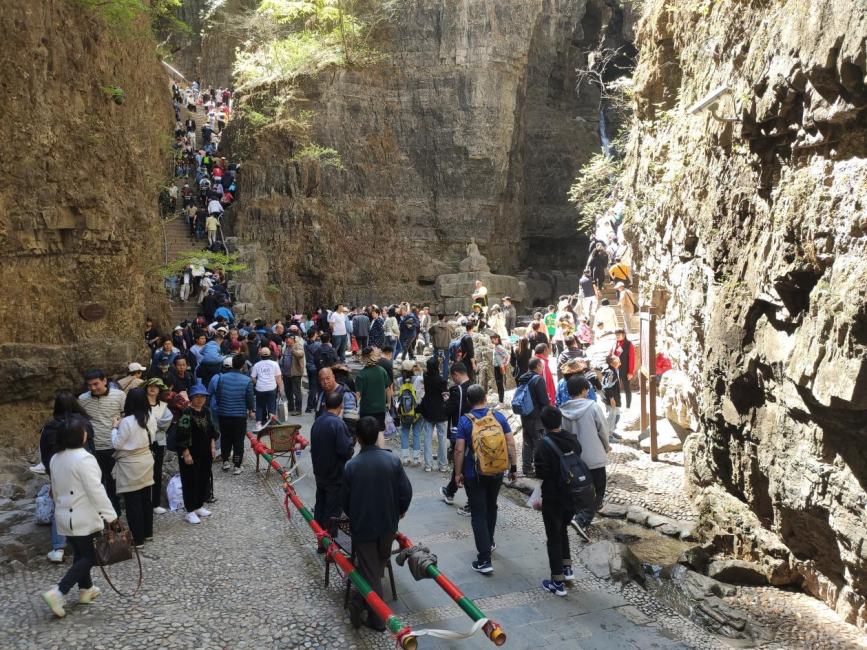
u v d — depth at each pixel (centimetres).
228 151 3122
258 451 998
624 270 1856
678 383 1105
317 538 690
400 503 570
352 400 892
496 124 3275
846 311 509
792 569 708
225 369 1086
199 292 2356
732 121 760
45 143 1027
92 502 584
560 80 3978
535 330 1365
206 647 543
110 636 551
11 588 640
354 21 3166
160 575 675
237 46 3562
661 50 1255
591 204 2292
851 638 591
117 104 1220
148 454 748
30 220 1009
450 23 3228
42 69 1026
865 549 550
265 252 2964
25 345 1002
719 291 811
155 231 1806
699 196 941
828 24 527
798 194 604
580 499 615
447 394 943
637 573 702
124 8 1196
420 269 3256
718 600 644
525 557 727
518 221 3612
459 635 467
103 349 1086
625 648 551
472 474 688
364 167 3209
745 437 751
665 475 1022
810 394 582
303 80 3133
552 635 568
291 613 599
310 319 2352
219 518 848
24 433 988
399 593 645
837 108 539
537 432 985
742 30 780
